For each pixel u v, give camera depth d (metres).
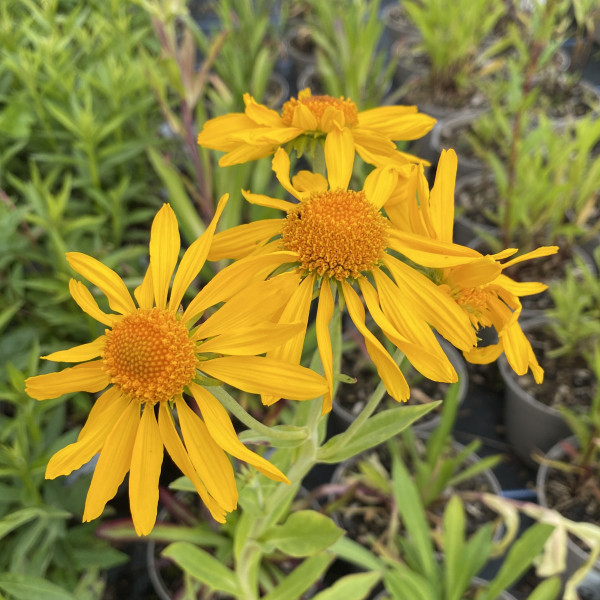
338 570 0.36
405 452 0.39
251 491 0.23
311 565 0.29
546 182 0.47
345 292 0.17
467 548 0.30
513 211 0.46
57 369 0.37
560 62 0.75
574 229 0.46
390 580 0.28
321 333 0.16
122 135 0.52
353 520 0.37
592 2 0.60
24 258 0.41
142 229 0.53
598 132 0.44
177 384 0.15
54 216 0.38
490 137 0.59
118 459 0.15
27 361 0.34
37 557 0.30
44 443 0.33
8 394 0.28
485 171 0.57
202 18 0.95
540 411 0.40
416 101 0.74
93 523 0.33
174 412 0.33
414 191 0.17
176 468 0.39
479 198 0.57
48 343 0.40
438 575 0.30
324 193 0.18
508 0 0.82
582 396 0.41
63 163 0.48
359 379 0.43
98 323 0.37
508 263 0.16
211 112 0.62
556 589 0.28
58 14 0.62
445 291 0.17
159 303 0.16
